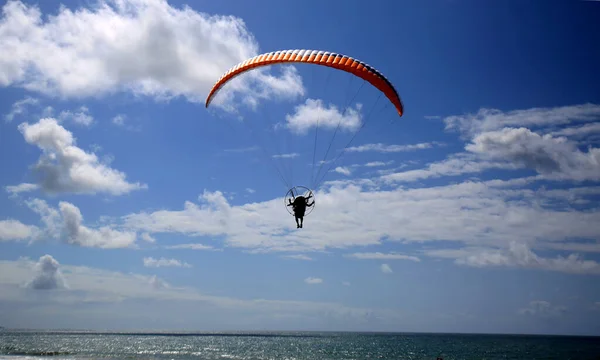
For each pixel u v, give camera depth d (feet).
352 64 76.02
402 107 84.02
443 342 538.47
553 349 375.25
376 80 76.18
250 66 79.61
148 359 196.85
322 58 76.95
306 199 75.92
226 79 83.35
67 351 242.99
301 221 75.31
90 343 352.08
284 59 77.66
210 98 90.12
